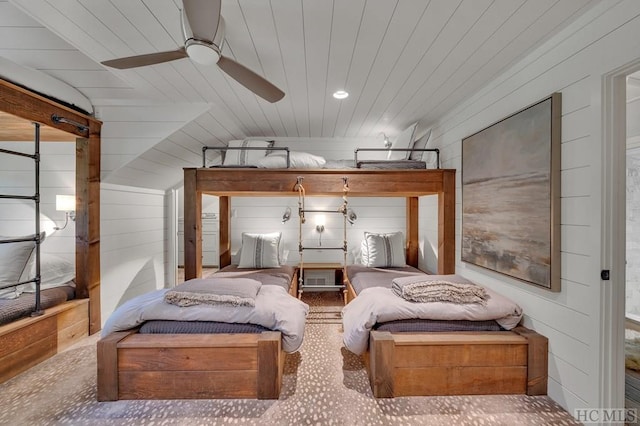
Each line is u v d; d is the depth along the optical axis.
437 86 2.47
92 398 1.84
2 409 1.73
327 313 3.44
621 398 1.49
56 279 2.77
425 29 1.70
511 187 2.08
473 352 1.87
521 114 1.97
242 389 1.83
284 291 2.40
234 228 4.31
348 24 1.65
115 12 1.57
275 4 1.48
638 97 2.76
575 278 1.63
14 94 2.09
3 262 2.38
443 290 2.10
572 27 1.64
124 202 3.28
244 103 2.89
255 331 1.98
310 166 3.03
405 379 1.86
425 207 3.86
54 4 1.50
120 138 2.91
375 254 3.78
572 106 1.64
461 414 1.71
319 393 1.90
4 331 1.99
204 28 1.38
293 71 2.21
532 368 1.85
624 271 1.49
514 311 2.00
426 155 3.62
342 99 2.77
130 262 3.39
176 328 1.96
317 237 4.34
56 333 2.40
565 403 1.71
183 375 1.82
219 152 3.83
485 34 1.75
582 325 1.59
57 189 3.00
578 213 1.61
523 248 1.96
